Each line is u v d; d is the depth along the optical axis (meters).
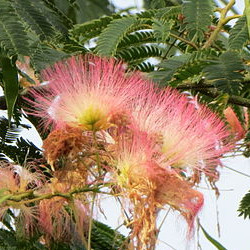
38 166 2.94
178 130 2.68
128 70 2.86
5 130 3.08
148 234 2.56
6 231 2.83
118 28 3.25
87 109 2.67
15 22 2.69
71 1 3.29
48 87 2.79
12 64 2.74
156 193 2.60
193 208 2.62
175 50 3.61
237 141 3.04
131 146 2.64
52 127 2.79
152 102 2.71
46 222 2.83
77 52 3.08
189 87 3.07
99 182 2.63
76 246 2.86
